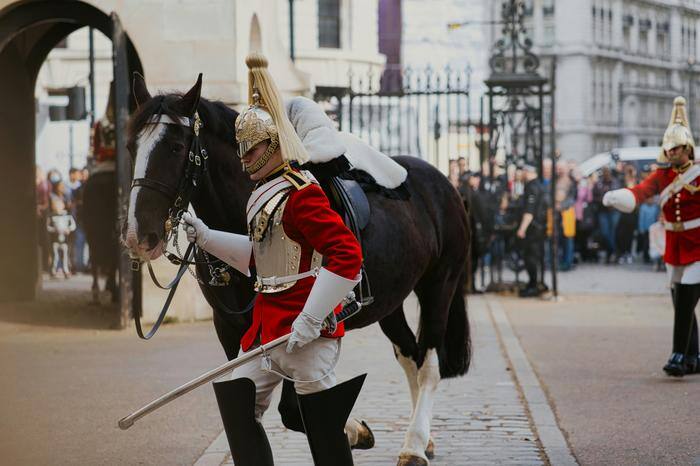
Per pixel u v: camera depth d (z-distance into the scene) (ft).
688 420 34.04
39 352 47.21
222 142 26.11
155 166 24.99
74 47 123.34
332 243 20.44
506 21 73.20
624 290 77.61
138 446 30.89
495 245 78.84
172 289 24.95
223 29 55.72
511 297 71.51
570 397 37.73
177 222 25.29
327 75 121.90
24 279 67.10
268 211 20.84
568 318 60.34
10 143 66.39
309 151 25.41
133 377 41.14
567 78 318.65
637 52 342.85
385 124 121.49
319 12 122.83
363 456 29.71
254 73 21.09
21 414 34.96
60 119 80.84
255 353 20.34
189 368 42.96
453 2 139.13
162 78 56.03
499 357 45.91
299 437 31.55
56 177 87.25
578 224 106.42
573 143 318.65
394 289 28.37
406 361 31.35
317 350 20.98
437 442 31.19
